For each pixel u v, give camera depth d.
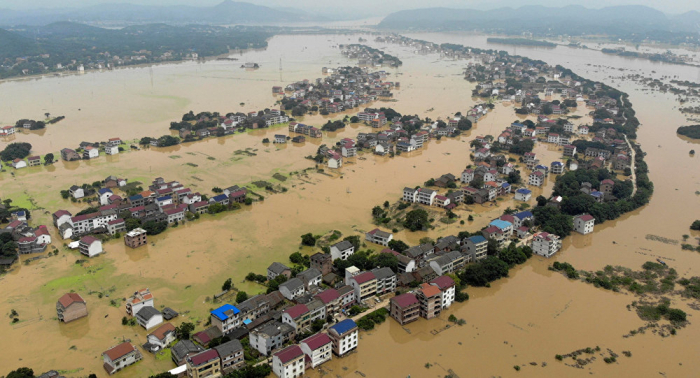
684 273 199.38
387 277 182.75
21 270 198.62
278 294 175.88
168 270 198.50
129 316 168.75
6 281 190.38
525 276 197.88
